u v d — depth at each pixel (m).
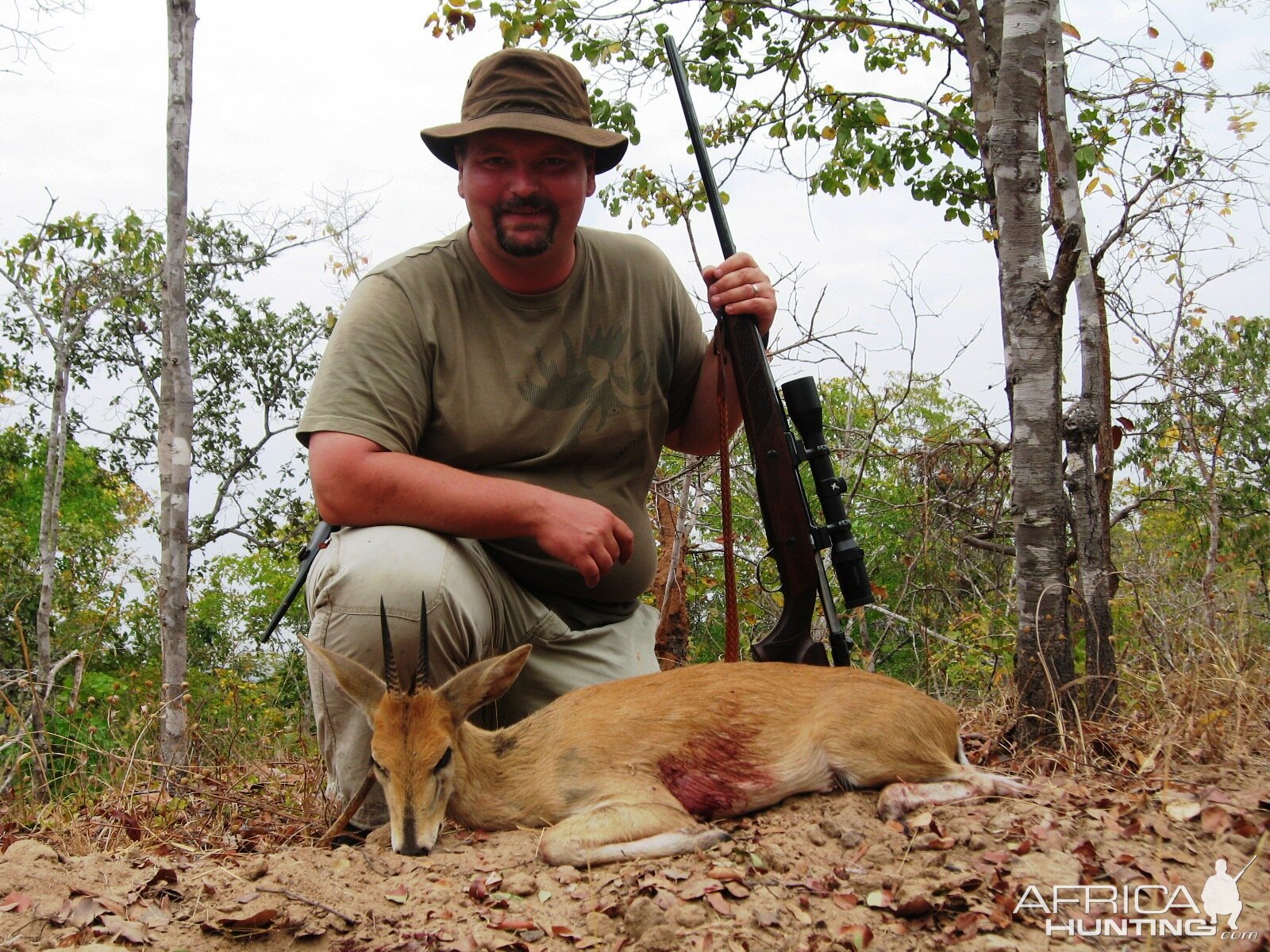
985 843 1.66
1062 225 2.95
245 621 7.61
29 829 2.13
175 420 4.55
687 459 3.98
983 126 3.78
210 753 2.93
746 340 2.15
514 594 2.18
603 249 2.25
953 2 4.05
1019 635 2.28
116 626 6.26
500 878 1.70
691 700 1.92
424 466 2.00
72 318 8.05
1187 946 1.47
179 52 4.56
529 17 3.95
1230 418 4.09
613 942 1.55
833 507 2.09
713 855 1.72
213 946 1.57
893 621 3.55
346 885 1.70
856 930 1.51
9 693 3.66
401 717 1.85
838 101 4.33
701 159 2.28
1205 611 2.61
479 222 2.11
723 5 4.07
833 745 1.85
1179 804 1.73
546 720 1.98
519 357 2.15
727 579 2.16
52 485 6.79
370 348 2.05
